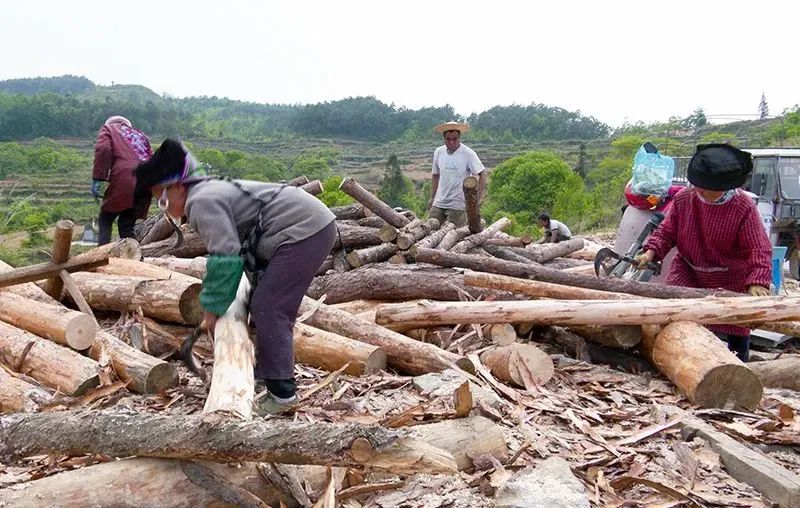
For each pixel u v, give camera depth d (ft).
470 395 11.30
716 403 13.80
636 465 11.18
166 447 8.59
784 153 41.68
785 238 42.06
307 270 11.55
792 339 20.18
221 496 8.68
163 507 8.48
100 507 8.38
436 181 30.55
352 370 14.71
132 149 22.94
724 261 17.25
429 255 22.61
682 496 10.19
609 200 110.22
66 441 8.84
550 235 37.19
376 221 28.37
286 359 11.64
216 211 10.66
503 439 11.14
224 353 10.51
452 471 7.88
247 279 12.03
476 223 28.25
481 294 19.45
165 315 15.78
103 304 16.92
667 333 15.39
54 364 13.47
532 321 16.28
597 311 15.80
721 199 16.48
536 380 14.53
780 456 12.09
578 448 11.77
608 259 20.83
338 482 9.91
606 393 14.58
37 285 17.57
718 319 15.38
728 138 121.08
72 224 16.08
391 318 17.02
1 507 8.16
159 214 28.76
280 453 8.27
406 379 14.33
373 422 11.75
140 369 13.38
